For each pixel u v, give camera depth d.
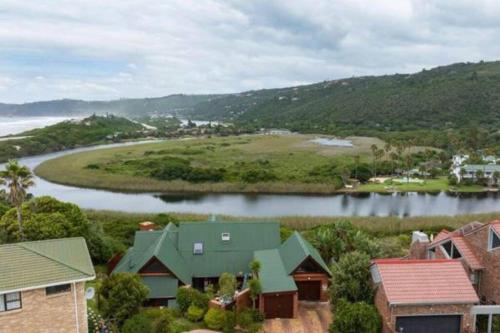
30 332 23.91
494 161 126.31
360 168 114.44
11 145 159.38
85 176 110.12
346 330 27.38
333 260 41.06
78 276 24.84
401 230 60.16
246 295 33.34
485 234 31.20
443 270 29.14
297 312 33.44
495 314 28.69
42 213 44.28
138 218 63.75
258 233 41.44
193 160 131.38
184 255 39.12
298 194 99.56
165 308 33.16
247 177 106.19
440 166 128.75
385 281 28.22
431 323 27.81
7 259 24.88
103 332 28.53
